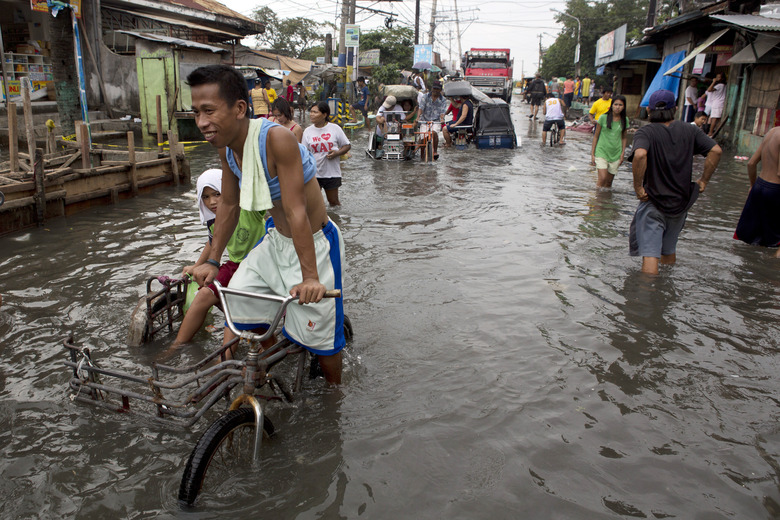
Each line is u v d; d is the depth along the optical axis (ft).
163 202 28.40
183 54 57.31
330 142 26.48
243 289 10.52
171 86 54.44
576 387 11.75
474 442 9.96
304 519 8.24
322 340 10.68
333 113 71.82
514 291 16.83
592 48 175.22
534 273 18.33
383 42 152.46
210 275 10.68
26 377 11.91
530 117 93.61
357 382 11.94
